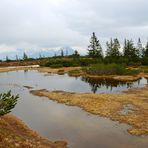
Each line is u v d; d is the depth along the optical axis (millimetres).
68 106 32062
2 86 52031
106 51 119812
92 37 117375
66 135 21359
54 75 73438
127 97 36719
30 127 23406
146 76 65438
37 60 144250
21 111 29625
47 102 34844
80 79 61938
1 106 17703
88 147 18750
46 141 19438
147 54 111000
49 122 25109
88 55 122312
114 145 19109
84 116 27188
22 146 16406
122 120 25375
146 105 31562
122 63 88312
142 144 19312
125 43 116000
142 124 23953
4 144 15562
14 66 124000
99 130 22594
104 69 68750
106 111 28797
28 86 50938
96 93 41062
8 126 20234
